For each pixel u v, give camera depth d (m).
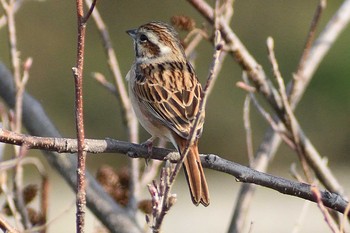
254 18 31.06
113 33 31.41
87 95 29.86
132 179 10.95
